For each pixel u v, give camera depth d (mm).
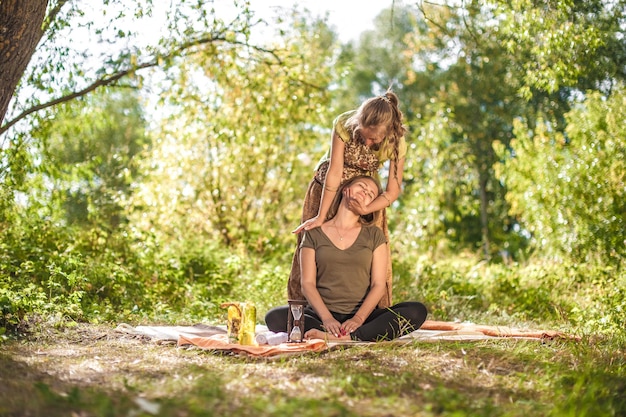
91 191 12125
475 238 20891
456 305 8656
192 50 9820
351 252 5602
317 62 12414
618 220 10672
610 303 7922
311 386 3891
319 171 5949
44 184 9258
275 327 5820
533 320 8141
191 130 11938
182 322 7090
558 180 11289
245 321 5309
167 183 12164
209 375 4121
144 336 5770
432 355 4773
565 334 5660
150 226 11930
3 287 6625
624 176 10688
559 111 13477
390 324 5418
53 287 7031
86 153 11500
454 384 4055
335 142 5695
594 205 10938
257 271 10414
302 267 5656
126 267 8688
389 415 3334
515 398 3875
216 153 12055
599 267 9719
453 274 10172
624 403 3977
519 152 12727
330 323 5375
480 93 19297
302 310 5367
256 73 10617
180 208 12133
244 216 12328
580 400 3809
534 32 8914
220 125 11445
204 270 9781
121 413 3244
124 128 19234
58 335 5672
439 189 14312
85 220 11844
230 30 9664
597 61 9781
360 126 5531
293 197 12773
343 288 5594
